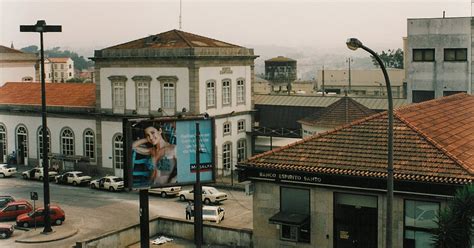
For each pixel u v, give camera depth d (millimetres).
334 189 25047
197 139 27750
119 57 59594
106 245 30047
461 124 31344
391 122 18859
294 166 25812
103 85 61219
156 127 29328
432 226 23188
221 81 59844
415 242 23750
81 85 69312
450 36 62062
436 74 63156
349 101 56969
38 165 67250
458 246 20203
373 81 112125
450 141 26688
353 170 24547
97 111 61625
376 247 24562
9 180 61156
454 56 62188
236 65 62188
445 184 22484
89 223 43219
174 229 31156
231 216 44031
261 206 26953
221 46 61875
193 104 56156
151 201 50000
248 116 64562
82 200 51156
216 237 29172
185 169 30188
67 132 64562
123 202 50312
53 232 40156
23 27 39125
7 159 69375
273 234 26703
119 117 60188
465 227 20141
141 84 59031
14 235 39750
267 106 67938
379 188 23922
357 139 26594
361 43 18203
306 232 26016
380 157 25016
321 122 55438
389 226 18969
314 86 119125
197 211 27969
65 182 58531
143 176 28969
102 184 55562
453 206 20406
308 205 25938
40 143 66938
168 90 57500
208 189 48844
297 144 27359
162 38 61719
